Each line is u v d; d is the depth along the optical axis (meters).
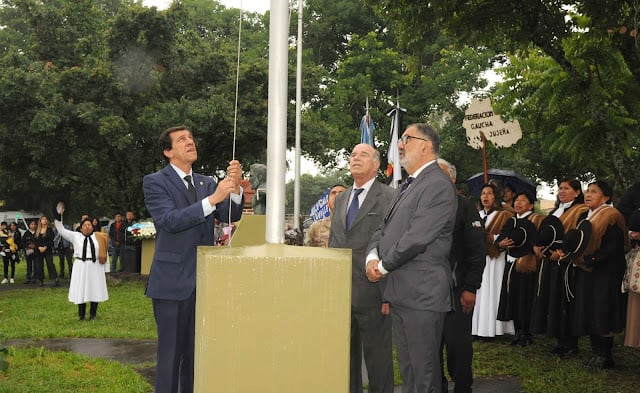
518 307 7.98
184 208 4.13
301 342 1.99
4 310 12.77
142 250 18.77
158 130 20.62
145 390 6.18
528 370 6.70
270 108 2.49
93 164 22.67
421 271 3.94
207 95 21.59
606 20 10.30
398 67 33.25
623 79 13.14
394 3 11.72
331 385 2.00
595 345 6.92
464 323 5.17
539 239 7.36
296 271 2.00
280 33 2.50
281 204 2.45
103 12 25.47
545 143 17.02
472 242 5.11
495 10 11.34
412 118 34.00
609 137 13.03
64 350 8.27
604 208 6.75
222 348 1.98
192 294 4.36
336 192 6.30
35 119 19.25
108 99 20.61
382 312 4.80
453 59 32.94
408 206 4.00
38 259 18.19
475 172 31.81
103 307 12.85
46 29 23.47
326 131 23.92
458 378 5.22
